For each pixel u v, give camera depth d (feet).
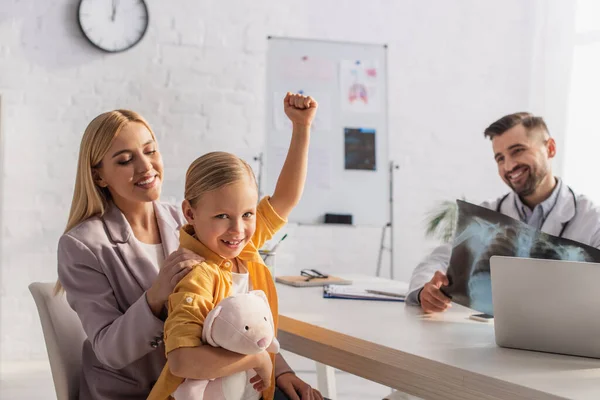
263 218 4.55
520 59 14.96
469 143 14.69
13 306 11.99
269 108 12.89
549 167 6.97
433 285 5.35
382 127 13.46
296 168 4.69
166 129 12.80
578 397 2.96
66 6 12.30
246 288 4.09
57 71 12.26
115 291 4.17
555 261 3.73
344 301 5.87
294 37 13.19
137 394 4.17
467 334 4.40
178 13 12.92
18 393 9.96
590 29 13.37
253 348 3.39
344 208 13.15
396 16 14.26
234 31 13.23
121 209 4.51
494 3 14.82
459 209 5.06
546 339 3.83
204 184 3.70
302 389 4.27
